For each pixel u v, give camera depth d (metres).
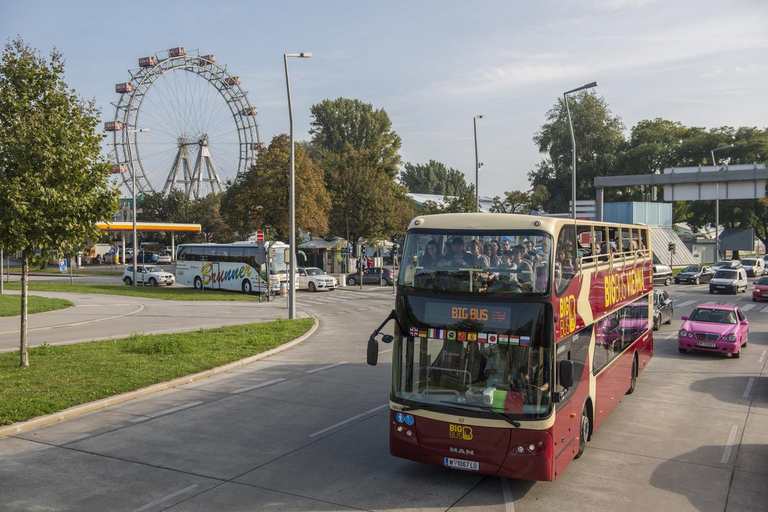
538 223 8.04
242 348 18.12
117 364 15.07
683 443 10.26
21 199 13.12
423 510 7.46
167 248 88.50
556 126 83.00
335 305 34.19
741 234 77.25
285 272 42.06
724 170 34.50
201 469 8.77
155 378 13.90
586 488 8.23
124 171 66.69
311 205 47.47
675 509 7.58
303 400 12.78
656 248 63.84
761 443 10.27
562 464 8.06
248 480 8.38
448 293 8.11
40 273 62.53
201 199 88.06
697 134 81.69
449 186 132.88
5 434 10.16
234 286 43.16
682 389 14.41
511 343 7.75
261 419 11.36
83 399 11.98
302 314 28.97
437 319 8.12
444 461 7.93
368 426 10.97
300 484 8.25
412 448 8.12
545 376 7.63
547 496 7.95
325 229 50.91
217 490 8.01
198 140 77.62
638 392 14.10
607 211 66.75
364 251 70.56
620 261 12.45
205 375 14.98
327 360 17.41
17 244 13.47
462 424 7.80
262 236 32.97
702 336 18.53
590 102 81.69
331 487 8.16
